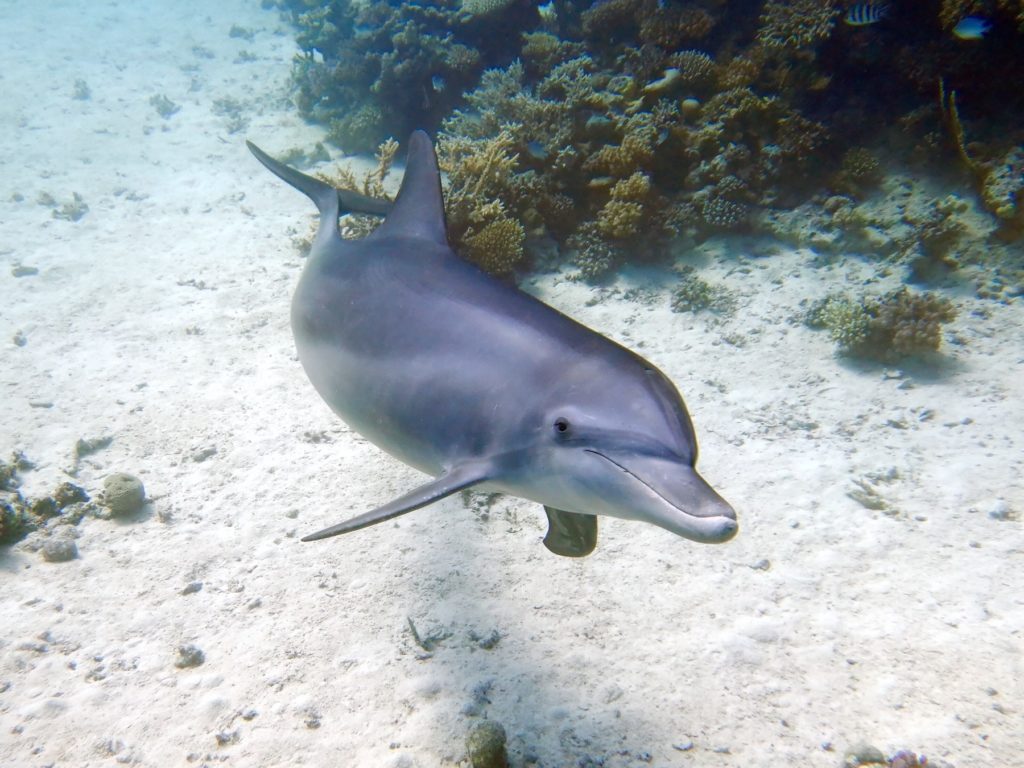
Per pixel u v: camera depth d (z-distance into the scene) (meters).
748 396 2.96
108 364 3.26
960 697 1.73
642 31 4.57
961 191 3.76
